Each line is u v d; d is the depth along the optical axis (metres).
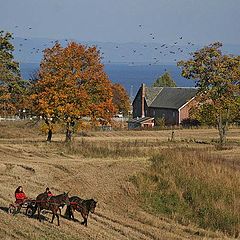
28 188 33.28
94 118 54.78
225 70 64.19
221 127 64.38
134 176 38.59
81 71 55.44
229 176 38.94
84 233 23.78
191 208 34.53
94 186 36.38
